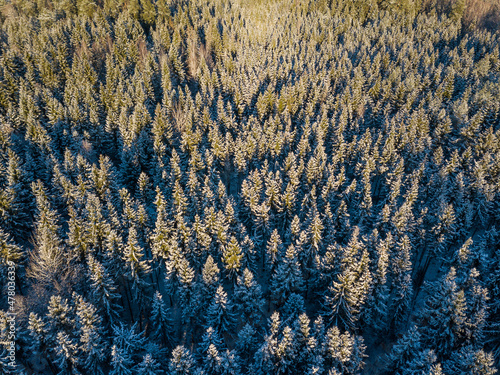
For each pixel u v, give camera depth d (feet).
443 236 175.94
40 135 233.55
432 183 216.13
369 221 204.95
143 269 154.61
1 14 495.82
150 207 233.14
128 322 165.07
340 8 632.79
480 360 105.70
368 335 162.09
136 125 263.49
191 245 171.42
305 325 123.44
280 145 269.23
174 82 362.33
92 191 200.95
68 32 418.31
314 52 460.14
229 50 445.37
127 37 402.31
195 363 126.11
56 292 141.59
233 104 337.72
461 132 268.62
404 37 495.82
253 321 154.92
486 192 201.05
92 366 124.26
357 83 354.74
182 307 159.94
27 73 315.58
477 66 393.29
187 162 259.19
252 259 176.76
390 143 246.88
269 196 206.28
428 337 134.00
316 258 164.04
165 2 507.30
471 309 129.29
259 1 638.53
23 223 184.55
